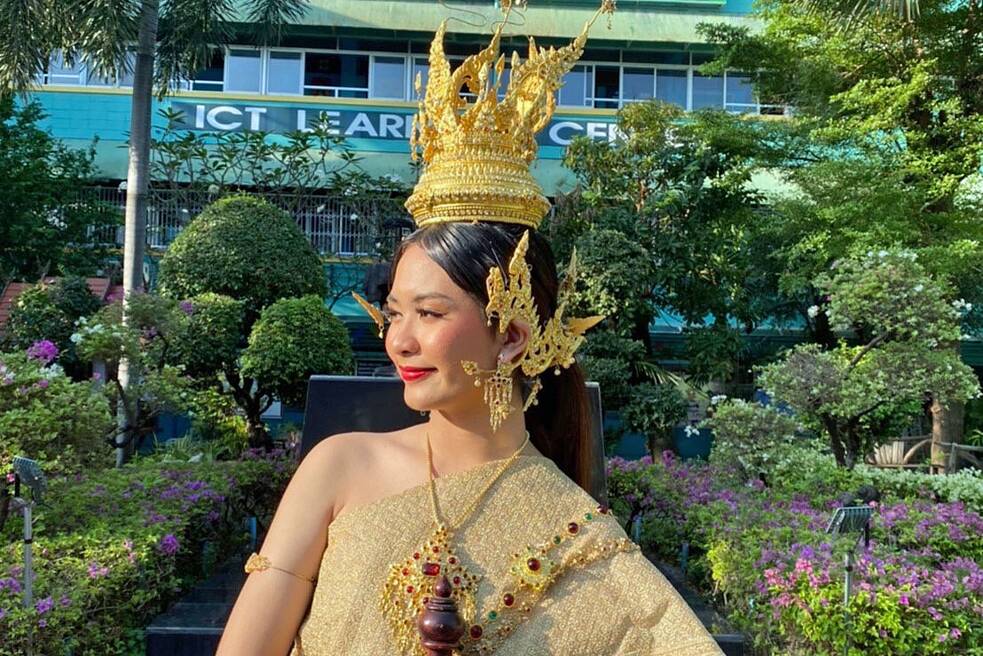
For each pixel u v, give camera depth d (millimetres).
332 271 13273
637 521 5809
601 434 3258
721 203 10977
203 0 9148
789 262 10336
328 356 7688
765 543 4211
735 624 3957
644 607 1101
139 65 8320
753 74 11742
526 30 13977
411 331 1185
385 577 1094
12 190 11852
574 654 1065
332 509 1187
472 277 1159
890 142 10648
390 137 14508
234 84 14750
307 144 13109
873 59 10750
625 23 14555
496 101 1232
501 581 1094
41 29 7773
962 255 9148
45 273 10891
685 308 10852
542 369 1212
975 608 3416
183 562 4676
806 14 10500
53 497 4582
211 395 8672
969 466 10359
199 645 3469
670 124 11062
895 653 3352
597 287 9180
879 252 6656
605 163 10734
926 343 6426
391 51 14961
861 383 6289
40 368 4609
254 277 8430
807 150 11016
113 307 7074
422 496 1153
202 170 12906
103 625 3434
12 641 2975
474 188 1198
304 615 1148
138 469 5910
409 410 3596
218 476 5684
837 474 6473
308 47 14836
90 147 13781
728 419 6535
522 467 1192
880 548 4301
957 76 10656
